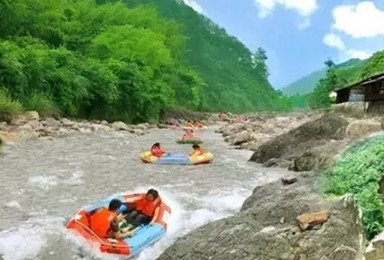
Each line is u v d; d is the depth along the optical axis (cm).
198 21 12062
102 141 2180
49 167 1508
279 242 639
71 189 1248
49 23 3688
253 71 12300
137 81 3506
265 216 752
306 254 627
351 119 1962
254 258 625
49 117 2650
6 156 1634
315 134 1728
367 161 832
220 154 1989
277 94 12369
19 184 1271
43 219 968
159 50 4184
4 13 3325
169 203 1088
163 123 3838
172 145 2289
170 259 686
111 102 3247
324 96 5550
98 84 3203
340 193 790
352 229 658
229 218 762
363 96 2481
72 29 3825
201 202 1133
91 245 783
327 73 5797
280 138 1780
